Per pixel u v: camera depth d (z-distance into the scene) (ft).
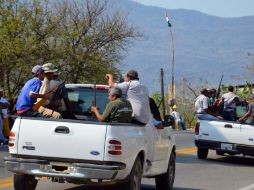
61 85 75.25
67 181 64.64
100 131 63.31
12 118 146.61
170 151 80.89
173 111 267.18
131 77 73.15
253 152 120.47
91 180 68.28
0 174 89.66
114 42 327.06
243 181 97.35
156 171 75.87
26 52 288.71
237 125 121.60
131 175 65.82
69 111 77.56
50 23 304.30
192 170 108.58
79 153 63.36
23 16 296.10
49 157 63.93
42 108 72.28
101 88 78.33
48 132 63.98
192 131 238.27
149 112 72.28
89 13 321.93
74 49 313.73
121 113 67.72
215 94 141.38
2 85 295.89
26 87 74.59
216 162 123.95
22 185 68.08
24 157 64.49
